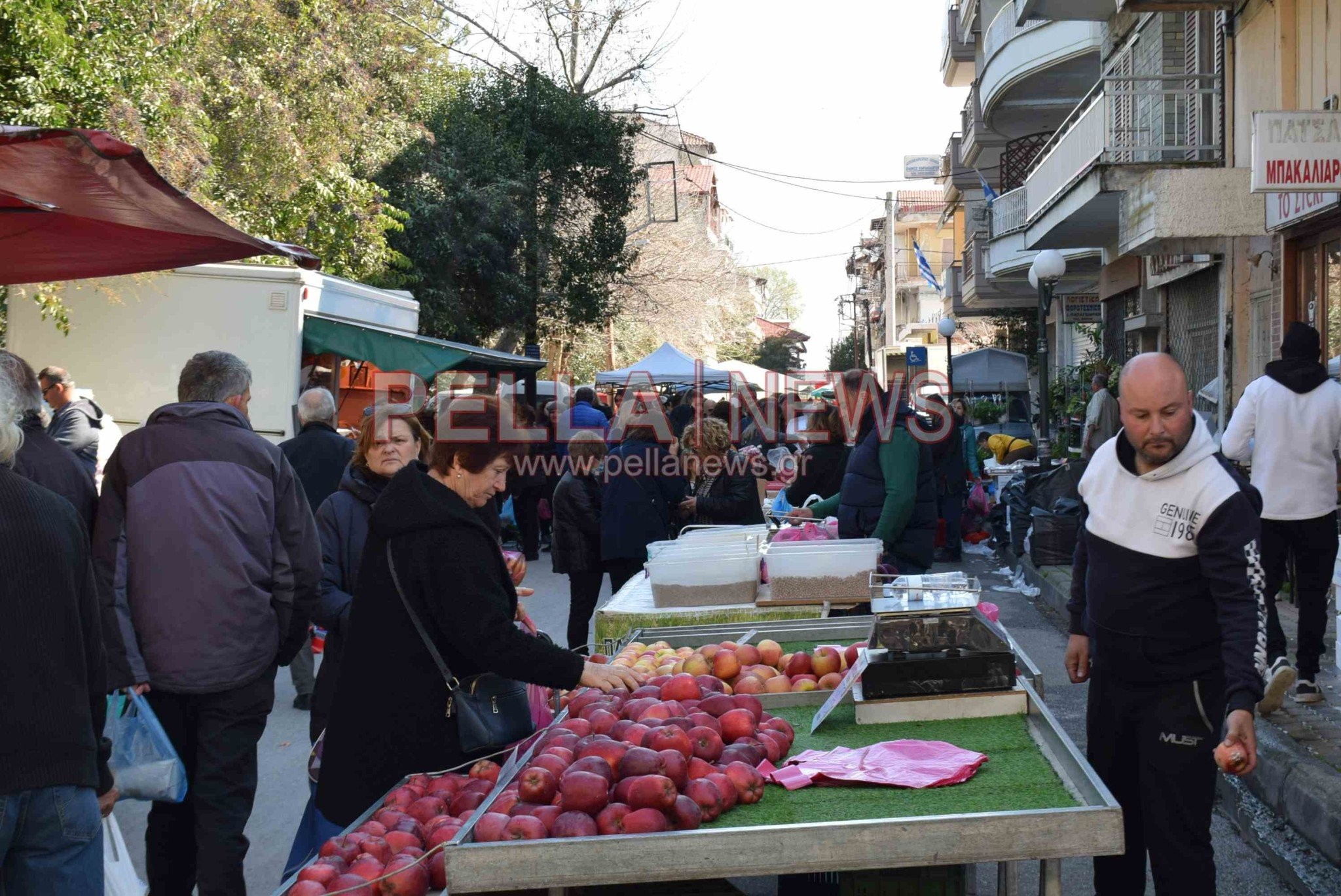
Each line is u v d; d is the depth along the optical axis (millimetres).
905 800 2877
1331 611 8258
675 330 42406
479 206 21859
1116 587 3617
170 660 4227
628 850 2643
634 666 4199
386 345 13023
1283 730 5918
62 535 2990
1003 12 23516
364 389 16141
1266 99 11648
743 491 8797
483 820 2773
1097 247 19578
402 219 20281
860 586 5543
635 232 32281
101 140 3744
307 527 4602
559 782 2865
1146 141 16234
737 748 3148
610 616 5559
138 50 11289
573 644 8734
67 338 11180
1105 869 3881
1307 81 10641
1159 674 3551
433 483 3416
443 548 3316
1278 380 6539
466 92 24328
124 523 4316
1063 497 12945
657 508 8461
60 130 3646
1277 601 9672
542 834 2713
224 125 14758
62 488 4656
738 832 2646
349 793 3355
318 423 7602
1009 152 28609
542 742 3260
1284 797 5258
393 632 3357
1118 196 13891
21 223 4754
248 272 11211
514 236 22844
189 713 4383
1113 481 3646
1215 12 13547
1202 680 3502
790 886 3961
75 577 3027
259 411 11219
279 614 4539
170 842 4430
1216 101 13305
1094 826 2615
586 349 37812
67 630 2961
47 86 9961
